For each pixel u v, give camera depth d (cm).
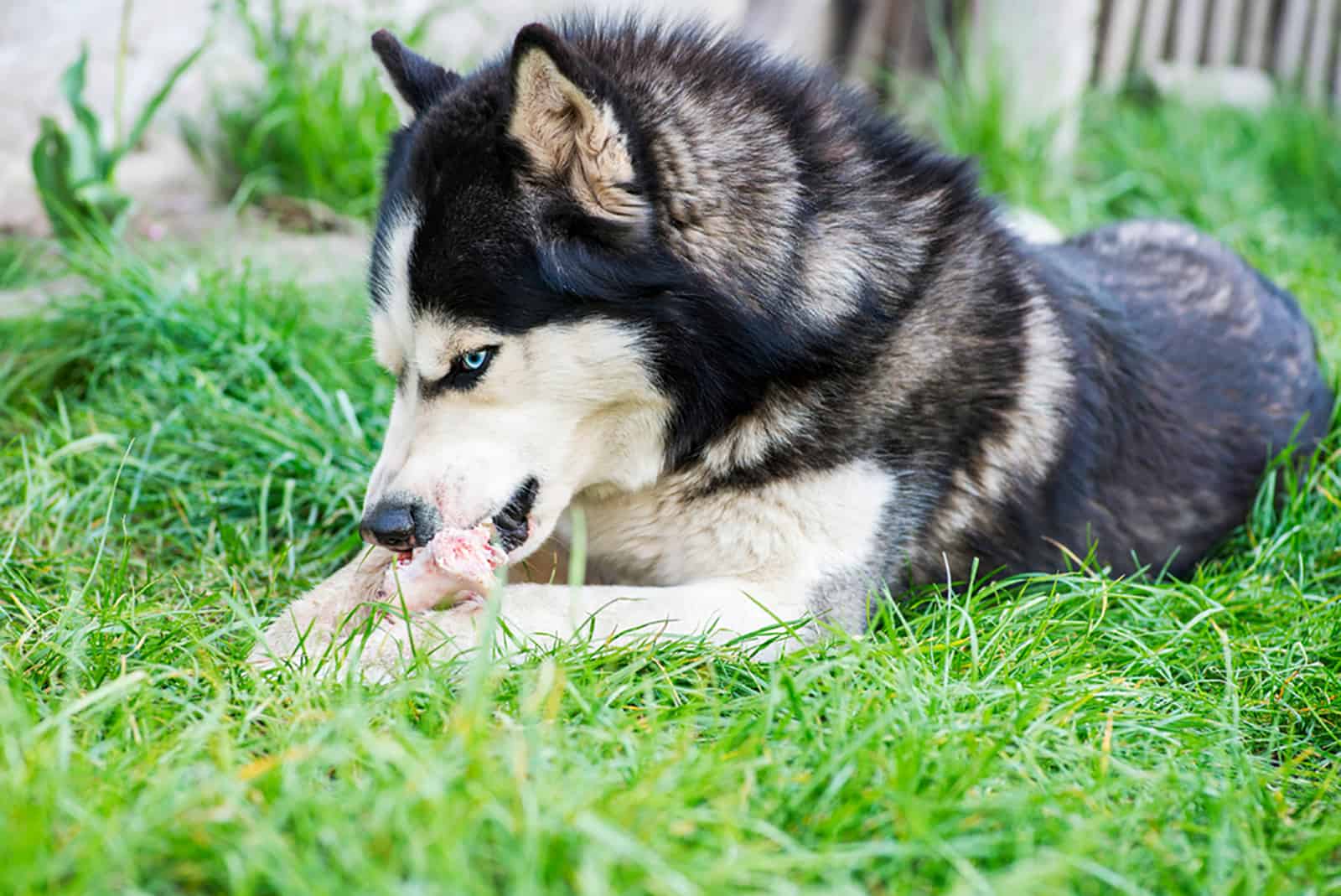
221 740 208
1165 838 215
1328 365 454
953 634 292
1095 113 803
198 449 395
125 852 174
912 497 311
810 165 303
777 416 297
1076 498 341
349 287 480
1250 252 614
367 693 243
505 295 272
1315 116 827
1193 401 372
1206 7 932
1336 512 371
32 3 541
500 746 208
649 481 303
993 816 210
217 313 435
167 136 573
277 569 340
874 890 194
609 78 268
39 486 359
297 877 171
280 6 603
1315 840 216
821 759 219
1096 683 267
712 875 179
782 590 299
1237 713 260
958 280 319
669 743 226
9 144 536
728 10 721
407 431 287
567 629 280
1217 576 344
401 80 320
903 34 800
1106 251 430
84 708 229
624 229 274
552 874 181
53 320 443
